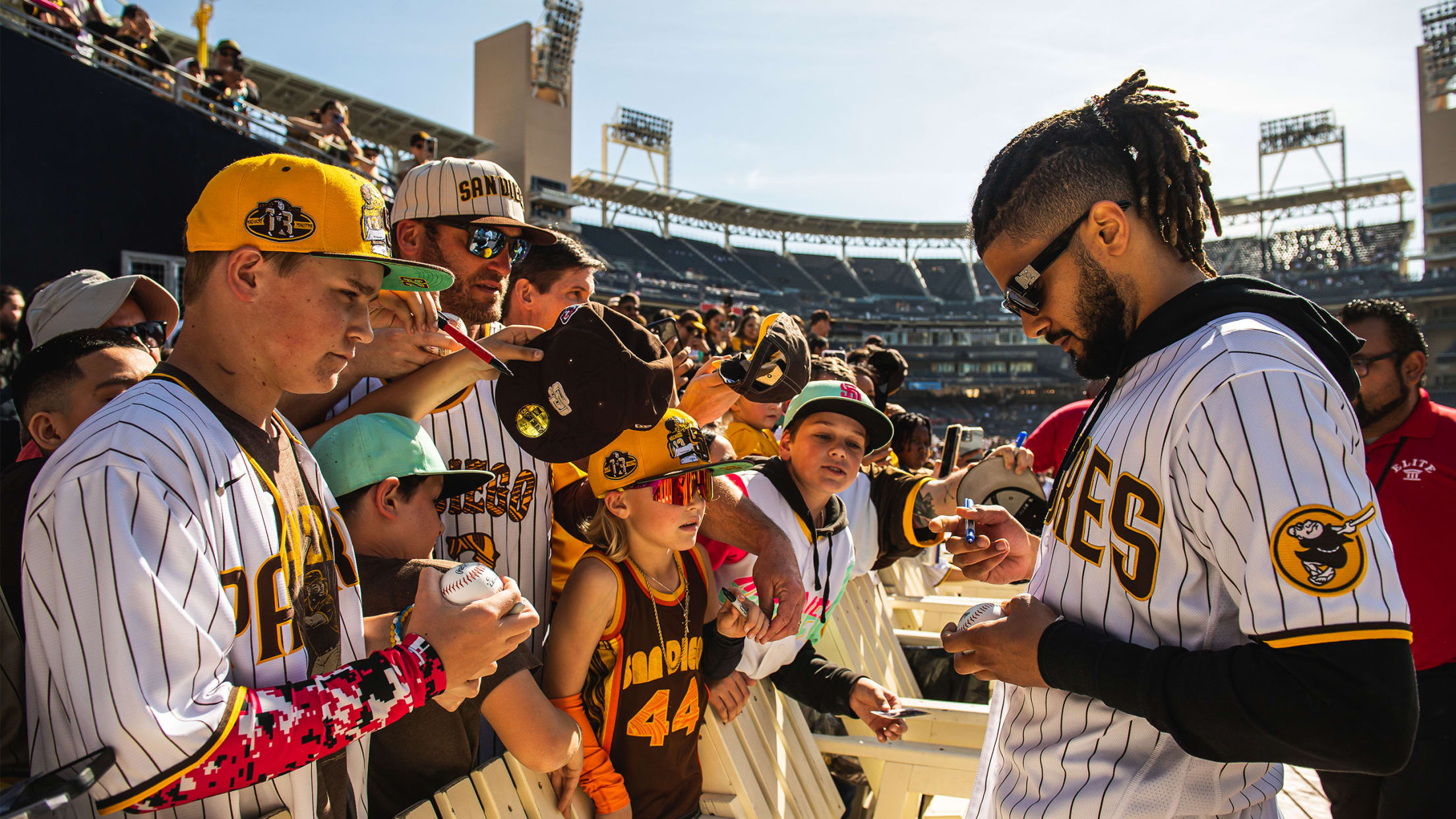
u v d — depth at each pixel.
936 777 2.72
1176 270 1.37
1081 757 1.32
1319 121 48.16
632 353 1.75
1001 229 1.44
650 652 2.01
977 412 43.53
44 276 9.99
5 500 1.48
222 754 1.01
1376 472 2.64
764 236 47.41
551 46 30.44
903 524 3.11
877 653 3.57
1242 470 1.09
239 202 1.16
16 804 0.85
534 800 1.81
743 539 2.24
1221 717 1.07
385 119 25.67
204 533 1.08
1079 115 1.39
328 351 1.21
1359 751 0.99
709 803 2.25
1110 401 1.37
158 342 2.41
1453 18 43.19
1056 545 1.43
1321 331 1.21
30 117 9.87
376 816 1.75
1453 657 2.45
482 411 2.08
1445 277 39.16
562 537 2.35
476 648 1.25
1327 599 1.01
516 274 2.55
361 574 1.61
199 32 12.20
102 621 0.98
